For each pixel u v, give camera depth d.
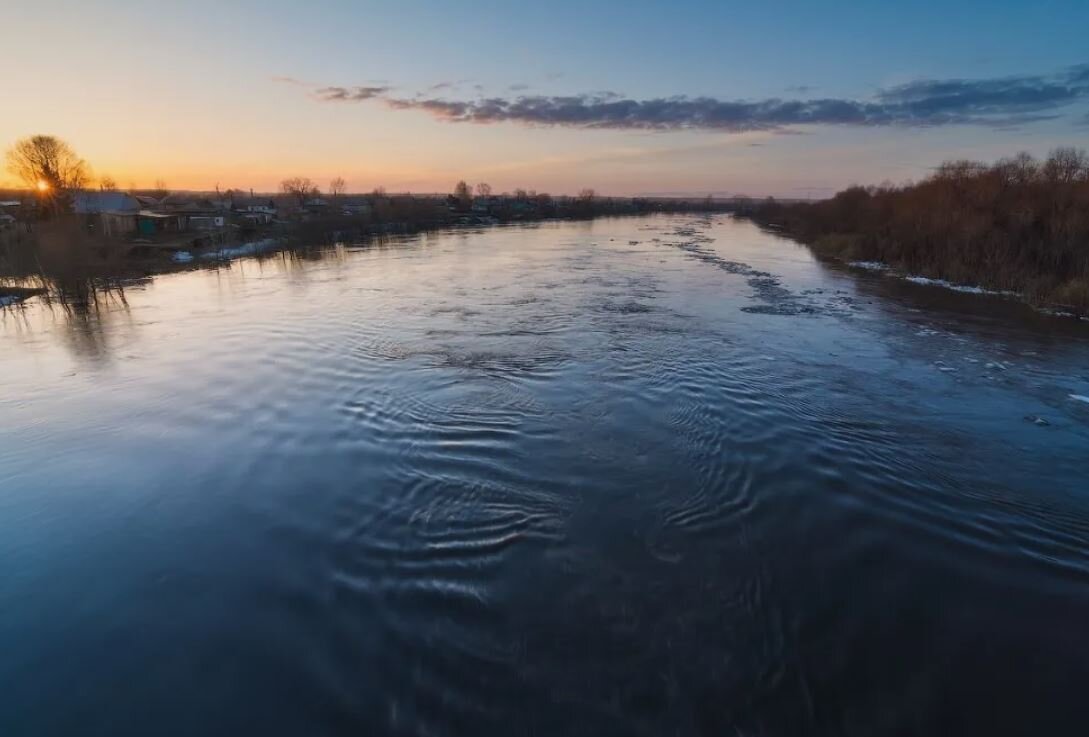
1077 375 11.60
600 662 4.40
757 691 4.18
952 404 9.89
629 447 8.02
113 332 15.57
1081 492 7.04
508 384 10.60
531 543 5.90
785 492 6.84
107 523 6.50
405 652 4.53
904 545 5.90
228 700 4.14
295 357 12.64
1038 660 4.52
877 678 4.33
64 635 4.84
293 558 5.78
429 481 7.17
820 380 10.97
